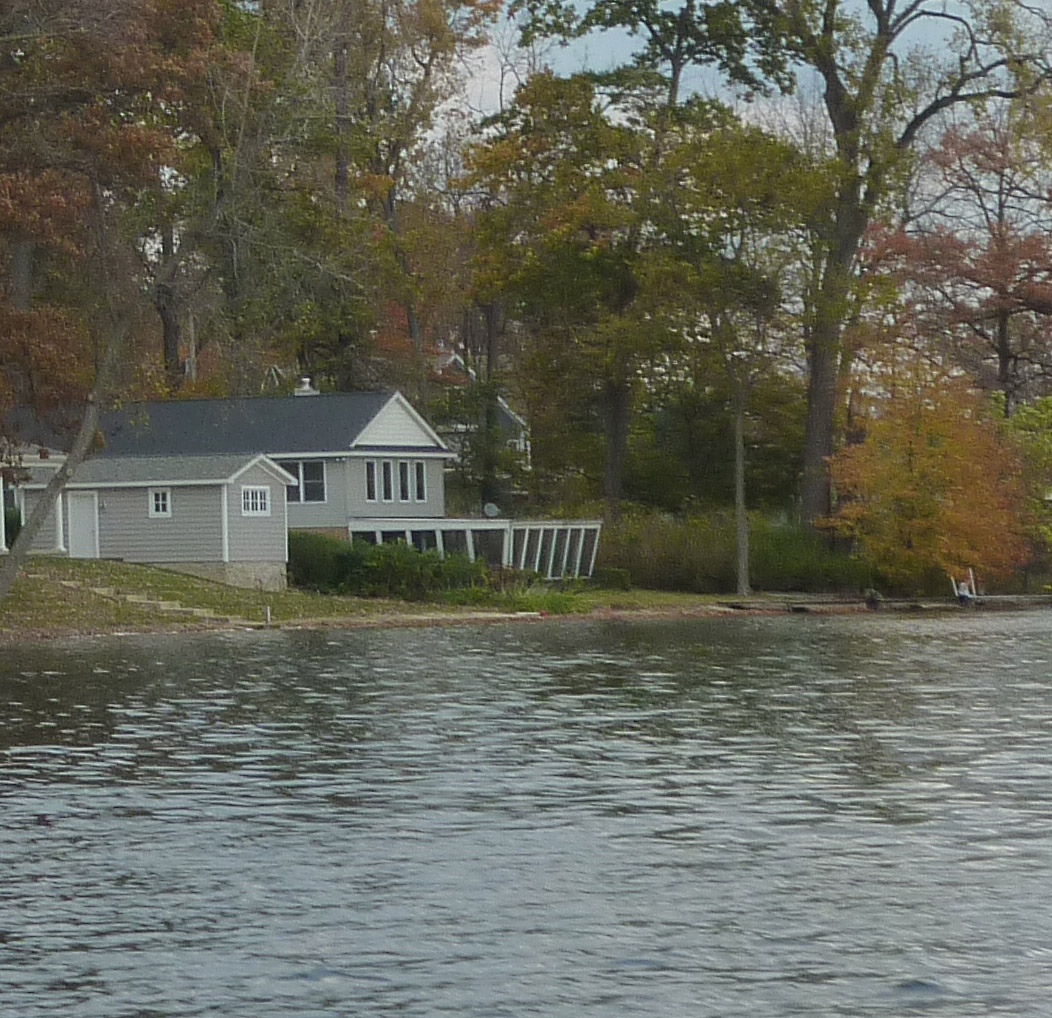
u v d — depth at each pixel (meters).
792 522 182.88
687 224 159.50
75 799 47.84
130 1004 30.06
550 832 42.75
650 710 67.00
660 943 33.09
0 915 35.50
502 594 143.50
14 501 147.50
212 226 118.75
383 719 64.75
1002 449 164.12
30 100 107.12
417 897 36.53
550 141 179.00
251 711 67.44
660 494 197.00
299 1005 29.91
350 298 165.00
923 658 92.38
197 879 38.28
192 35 111.19
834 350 163.25
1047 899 35.88
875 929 33.84
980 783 48.94
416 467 173.88
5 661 91.31
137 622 118.56
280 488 147.75
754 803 46.22
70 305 117.31
